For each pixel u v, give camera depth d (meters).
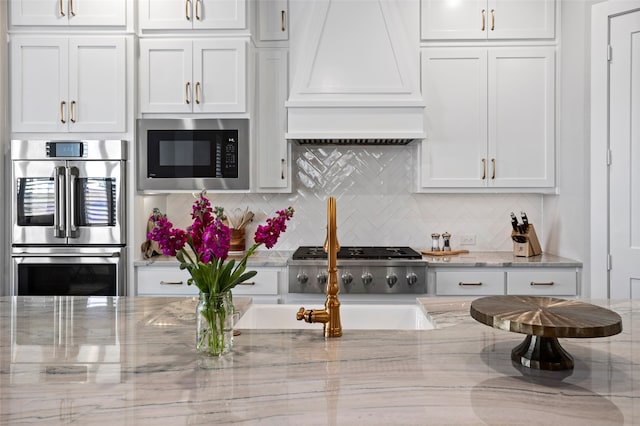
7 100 3.02
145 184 3.06
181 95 3.08
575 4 2.98
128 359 1.15
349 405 0.89
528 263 2.96
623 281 2.76
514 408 0.88
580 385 0.99
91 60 3.01
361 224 3.58
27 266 2.94
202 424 0.81
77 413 0.85
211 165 3.08
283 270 3.01
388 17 3.14
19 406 0.89
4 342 1.29
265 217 3.58
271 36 3.22
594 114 2.84
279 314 1.87
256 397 0.92
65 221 2.93
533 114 3.20
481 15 3.18
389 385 0.98
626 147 2.74
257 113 3.24
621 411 0.87
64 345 1.26
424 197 3.57
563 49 3.13
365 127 3.10
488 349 1.22
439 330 1.41
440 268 2.97
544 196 3.52
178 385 0.99
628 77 2.73
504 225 3.56
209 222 1.18
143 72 3.07
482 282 2.97
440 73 3.19
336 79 3.13
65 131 3.02
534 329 1.01
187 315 1.59
